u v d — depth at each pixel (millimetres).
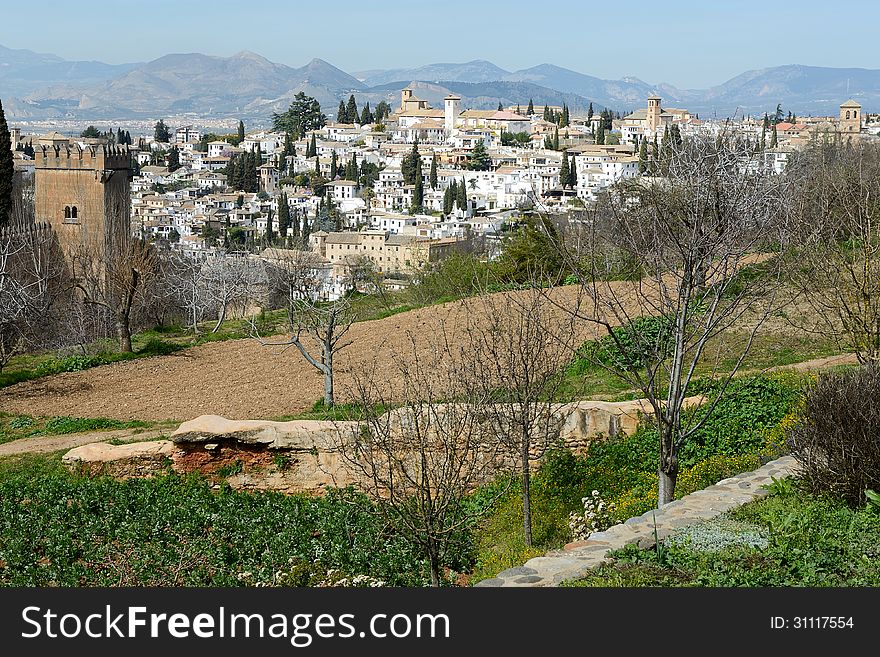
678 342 14625
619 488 18172
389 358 30250
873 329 19812
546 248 41562
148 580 15352
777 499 12969
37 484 20109
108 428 25500
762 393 20141
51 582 15289
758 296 16500
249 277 61000
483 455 17938
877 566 10602
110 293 50406
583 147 195750
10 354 41250
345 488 19375
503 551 16125
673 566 10906
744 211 14305
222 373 32281
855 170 27734
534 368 16594
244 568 15898
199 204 185125
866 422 12586
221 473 20438
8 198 66062
